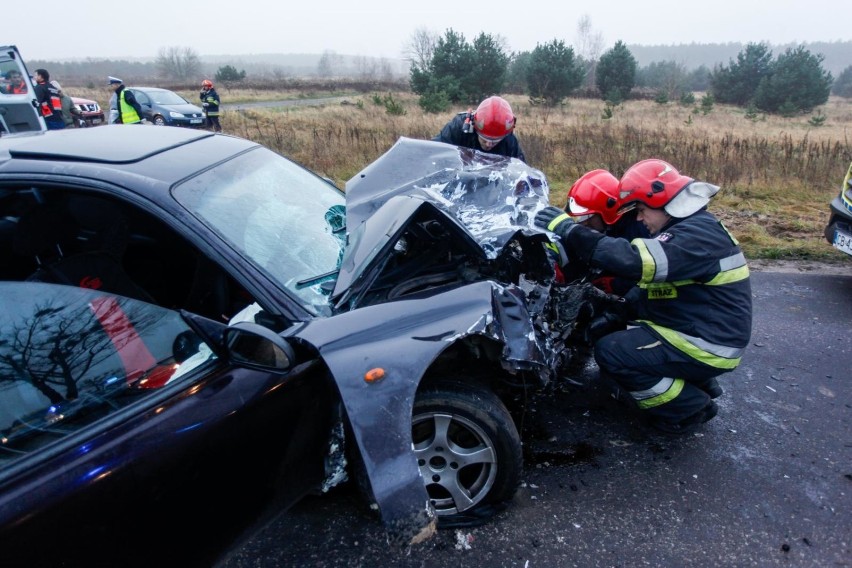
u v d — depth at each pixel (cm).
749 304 258
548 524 229
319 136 1084
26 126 909
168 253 265
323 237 252
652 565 211
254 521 188
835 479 258
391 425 173
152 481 155
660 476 257
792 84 2998
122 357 169
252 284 203
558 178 851
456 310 203
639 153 949
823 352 369
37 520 134
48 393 154
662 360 261
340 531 224
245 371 183
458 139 432
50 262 252
